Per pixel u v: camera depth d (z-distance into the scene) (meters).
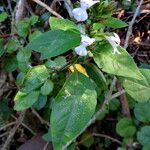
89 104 0.16
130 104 0.24
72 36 0.16
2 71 0.23
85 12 0.16
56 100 0.17
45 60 0.22
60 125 0.16
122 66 0.16
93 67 0.18
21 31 0.21
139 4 0.22
